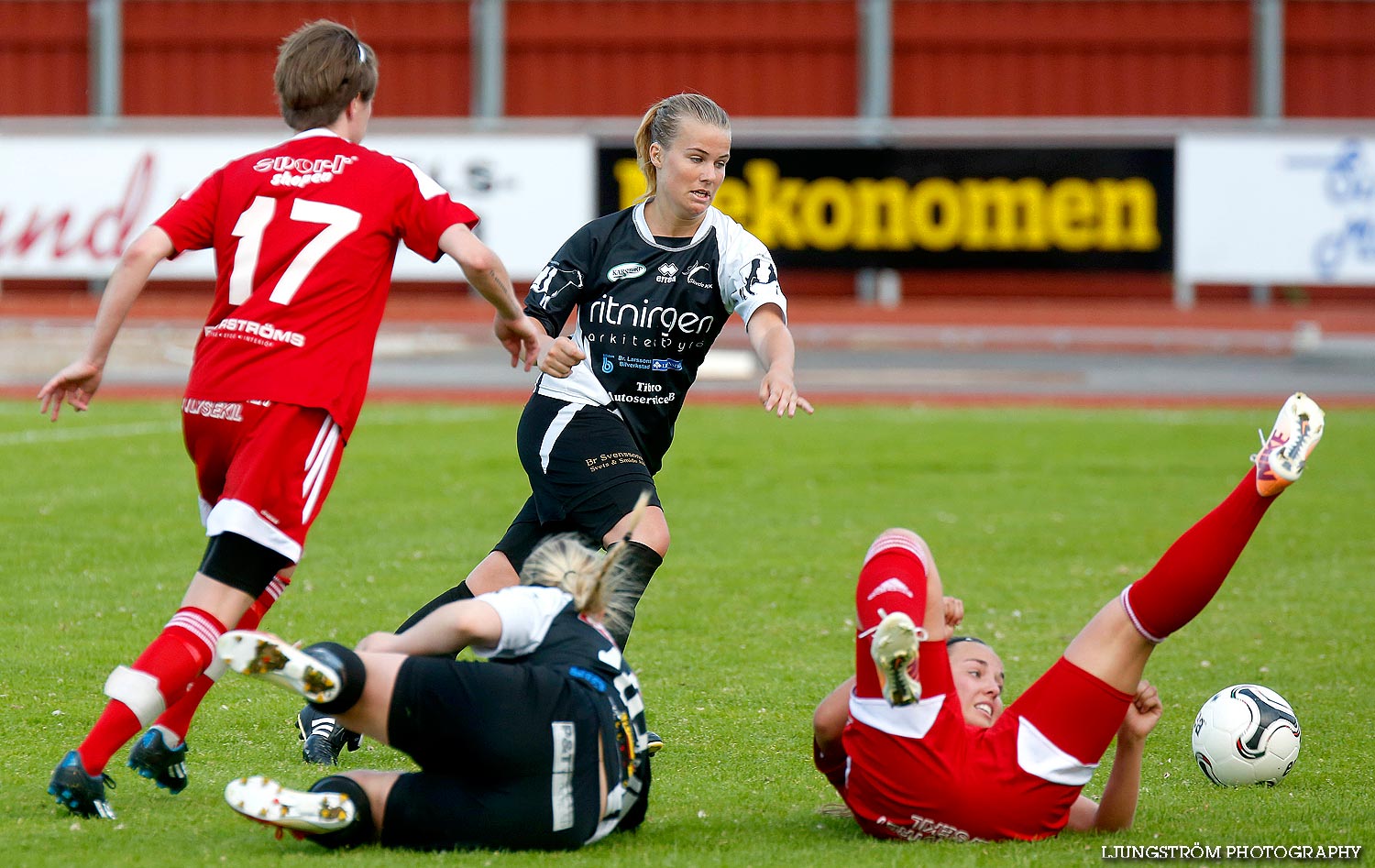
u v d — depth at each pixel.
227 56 94.81
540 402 18.05
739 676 21.31
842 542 32.56
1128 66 94.38
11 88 94.50
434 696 12.51
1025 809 13.41
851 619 25.31
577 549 14.19
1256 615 26.12
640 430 18.11
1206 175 80.44
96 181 78.19
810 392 63.84
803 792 15.94
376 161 15.26
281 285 14.68
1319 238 80.19
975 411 58.62
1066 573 29.58
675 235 17.89
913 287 91.75
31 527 31.25
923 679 13.23
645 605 26.06
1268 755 16.44
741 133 81.00
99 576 26.83
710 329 18.06
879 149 80.88
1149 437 51.19
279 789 12.61
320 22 15.78
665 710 19.41
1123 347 86.75
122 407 54.81
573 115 95.44
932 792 13.35
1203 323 88.62
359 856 12.73
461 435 48.84
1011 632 24.58
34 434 46.56
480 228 79.44
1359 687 21.25
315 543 30.83
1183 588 12.84
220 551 14.37
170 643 14.12
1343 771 17.16
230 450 14.61
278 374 14.48
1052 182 80.88
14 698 18.80
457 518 34.12
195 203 15.04
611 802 13.11
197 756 16.86
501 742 12.62
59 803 14.16
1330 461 46.16
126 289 14.63
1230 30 93.88
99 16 93.75
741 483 40.56
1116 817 14.07
